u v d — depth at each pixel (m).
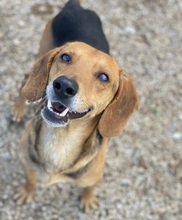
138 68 0.90
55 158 0.59
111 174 0.77
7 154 0.75
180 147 0.82
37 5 0.94
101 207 0.73
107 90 0.52
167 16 1.01
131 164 0.78
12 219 0.70
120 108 0.55
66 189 0.74
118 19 0.97
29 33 0.89
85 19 0.70
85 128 0.56
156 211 0.74
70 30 0.69
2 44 0.86
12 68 0.83
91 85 0.50
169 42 0.96
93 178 0.63
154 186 0.77
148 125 0.83
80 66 0.50
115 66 0.53
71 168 0.60
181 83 0.90
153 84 0.89
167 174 0.78
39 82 0.56
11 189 0.73
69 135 0.56
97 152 0.60
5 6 0.92
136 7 1.00
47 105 0.52
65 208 0.72
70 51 0.52
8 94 0.80
